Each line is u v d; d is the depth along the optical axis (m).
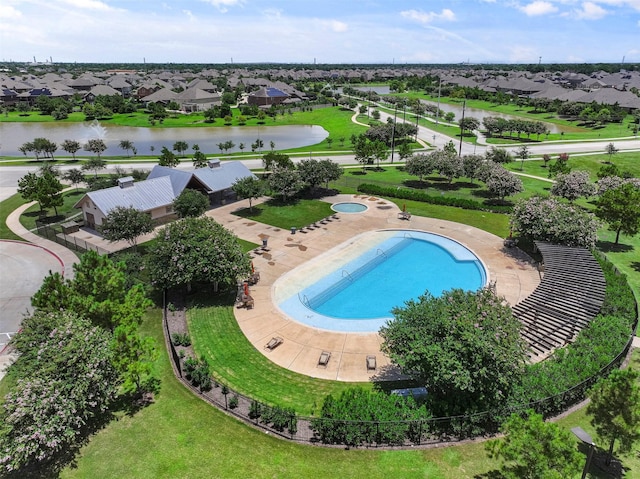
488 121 106.88
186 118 142.38
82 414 19.08
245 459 18.19
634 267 38.34
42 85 184.75
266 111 148.12
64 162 82.25
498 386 19.16
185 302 32.66
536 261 39.34
